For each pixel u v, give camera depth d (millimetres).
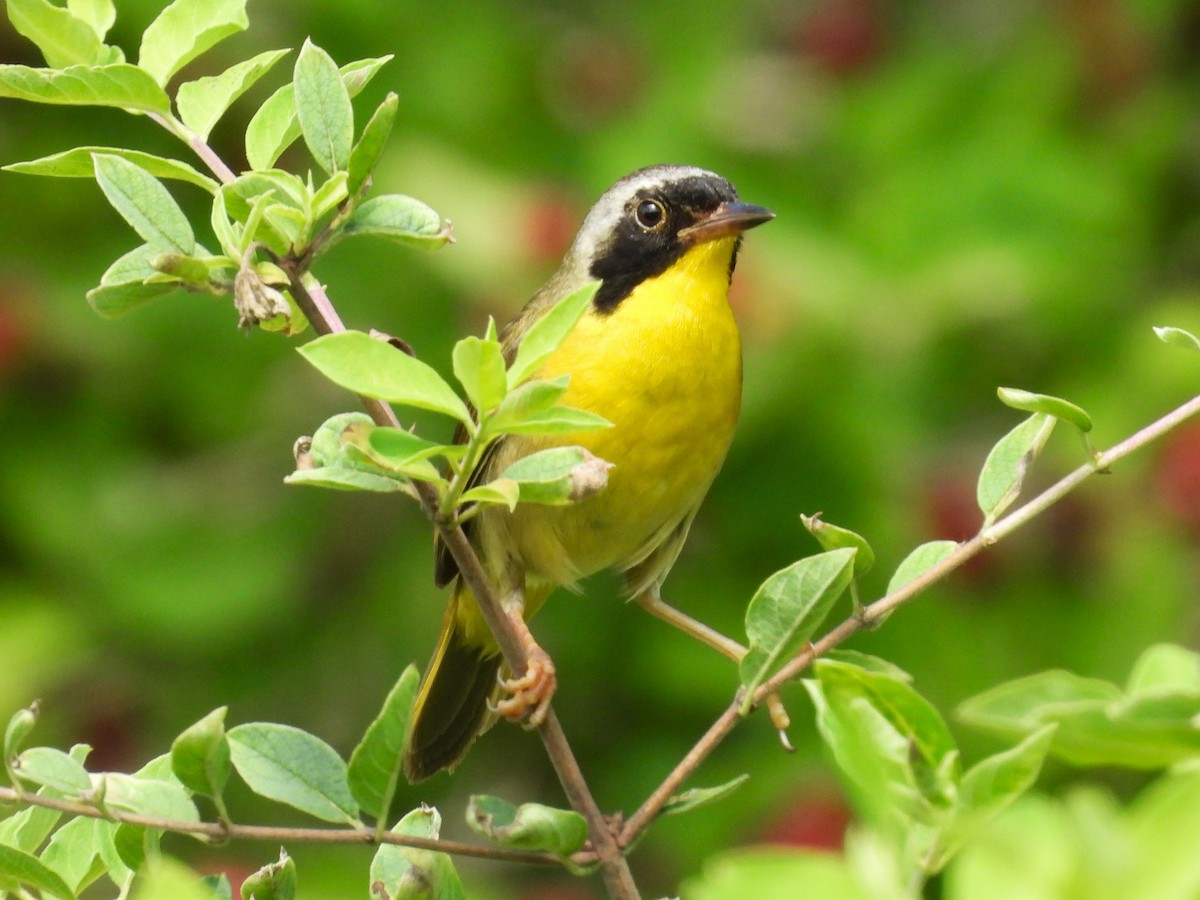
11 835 5199
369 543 12219
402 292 11562
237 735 4742
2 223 11938
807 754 11086
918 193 12023
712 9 13125
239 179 4742
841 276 11406
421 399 4285
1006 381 11875
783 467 11367
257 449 12203
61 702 11648
